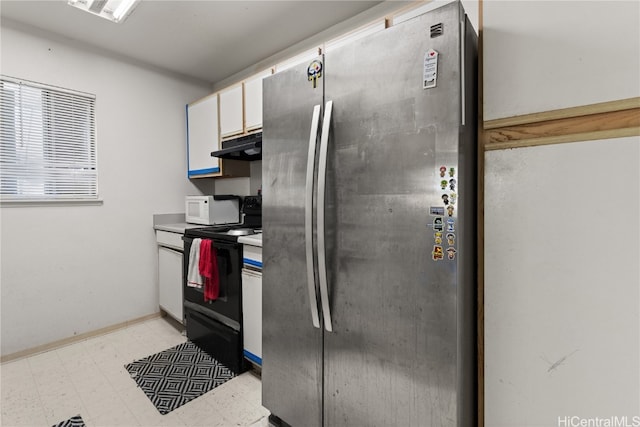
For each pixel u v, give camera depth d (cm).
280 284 147
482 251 108
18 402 175
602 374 89
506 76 102
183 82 316
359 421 121
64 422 160
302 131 135
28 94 226
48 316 237
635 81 83
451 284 97
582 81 90
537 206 98
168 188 306
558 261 95
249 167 301
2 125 216
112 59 267
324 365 131
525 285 100
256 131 243
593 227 90
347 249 121
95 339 254
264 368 158
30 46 225
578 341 92
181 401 177
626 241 85
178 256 261
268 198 151
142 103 287
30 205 228
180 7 206
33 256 230
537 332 99
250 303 195
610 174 87
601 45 87
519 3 100
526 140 99
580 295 92
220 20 222
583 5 89
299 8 209
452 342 98
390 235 109
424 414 104
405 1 194
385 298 112
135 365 214
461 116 96
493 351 107
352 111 118
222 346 213
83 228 253
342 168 121
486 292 108
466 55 100
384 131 109
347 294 122
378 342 114
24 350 226
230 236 206
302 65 134
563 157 94
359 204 117
